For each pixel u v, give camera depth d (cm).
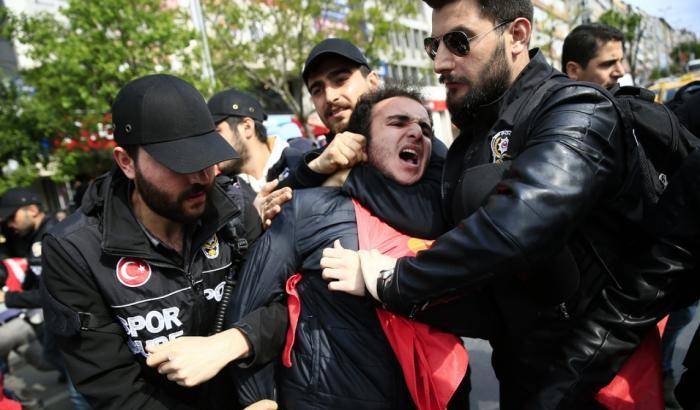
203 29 1016
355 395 128
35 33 942
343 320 130
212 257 149
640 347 130
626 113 127
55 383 416
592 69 265
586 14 3856
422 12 2438
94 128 907
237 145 283
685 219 117
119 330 137
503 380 144
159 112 124
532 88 126
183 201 130
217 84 995
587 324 125
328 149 143
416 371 127
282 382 138
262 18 1364
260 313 133
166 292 138
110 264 132
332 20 1499
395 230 136
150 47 916
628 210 123
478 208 118
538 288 122
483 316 132
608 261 124
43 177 1248
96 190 140
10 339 339
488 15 125
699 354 127
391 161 138
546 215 100
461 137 143
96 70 882
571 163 103
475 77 128
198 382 118
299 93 1485
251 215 167
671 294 124
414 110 142
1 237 530
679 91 229
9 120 935
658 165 144
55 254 130
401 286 112
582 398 121
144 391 135
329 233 133
